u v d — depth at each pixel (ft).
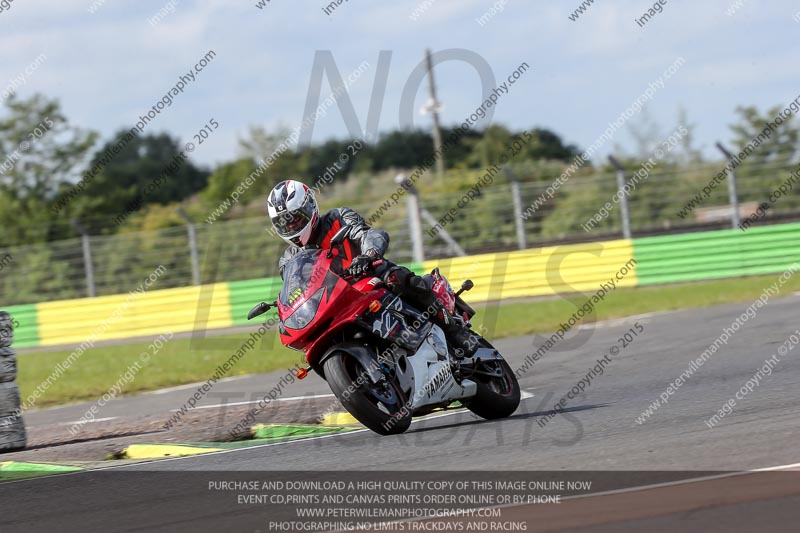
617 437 63.21
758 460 52.08
